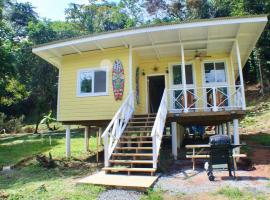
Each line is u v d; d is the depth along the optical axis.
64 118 13.38
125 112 11.44
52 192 7.32
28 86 34.25
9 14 46.00
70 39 12.38
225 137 8.26
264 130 17.98
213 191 6.93
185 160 11.21
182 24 11.07
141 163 9.34
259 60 27.02
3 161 13.34
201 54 13.86
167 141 16.92
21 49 34.88
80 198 6.70
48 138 23.14
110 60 13.10
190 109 12.59
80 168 10.78
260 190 6.84
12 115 38.81
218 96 13.33
